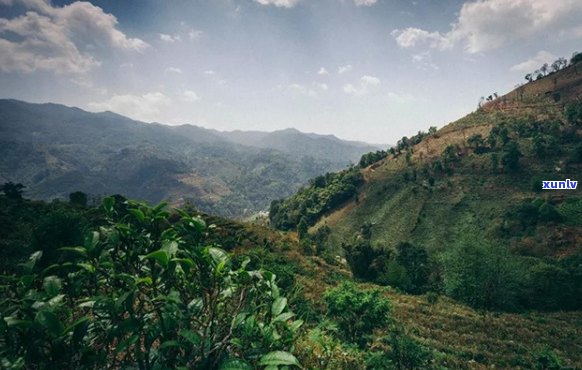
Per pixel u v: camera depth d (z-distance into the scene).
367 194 139.25
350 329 17.83
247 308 3.34
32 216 43.75
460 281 53.53
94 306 2.61
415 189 125.00
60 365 2.42
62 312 2.82
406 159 151.38
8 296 2.73
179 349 2.90
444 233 100.62
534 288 55.84
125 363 2.81
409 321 38.72
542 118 148.88
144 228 3.07
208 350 2.86
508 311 51.16
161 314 2.79
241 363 2.62
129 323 2.54
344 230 122.94
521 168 116.12
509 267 52.88
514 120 156.25
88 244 2.80
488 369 27.28
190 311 2.99
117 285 2.96
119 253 2.98
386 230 112.94
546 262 69.06
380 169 157.62
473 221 100.06
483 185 114.56
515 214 93.12
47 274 3.10
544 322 45.72
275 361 2.60
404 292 56.31
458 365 26.75
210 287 3.04
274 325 3.27
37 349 2.38
